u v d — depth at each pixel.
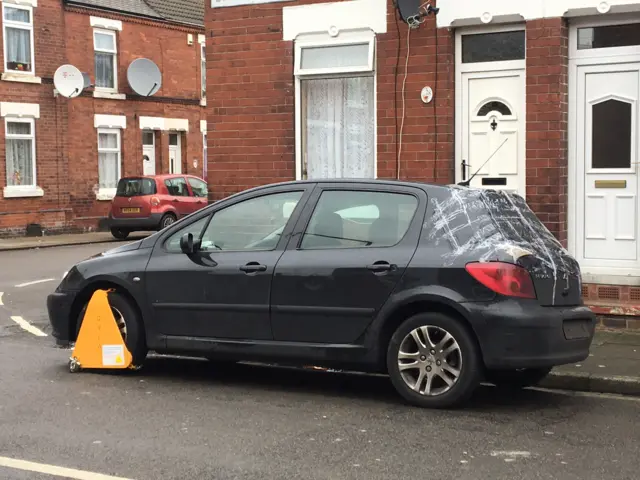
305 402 6.65
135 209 23.19
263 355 6.89
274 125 11.16
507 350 6.07
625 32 9.35
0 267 16.78
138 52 26.92
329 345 6.64
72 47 24.95
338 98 10.99
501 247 6.21
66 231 24.86
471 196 6.52
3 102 23.08
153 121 27.41
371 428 5.86
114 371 7.77
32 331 9.98
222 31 11.38
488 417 6.19
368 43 10.49
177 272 7.23
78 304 7.79
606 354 7.93
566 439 5.63
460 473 4.88
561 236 9.55
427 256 6.36
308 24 10.82
